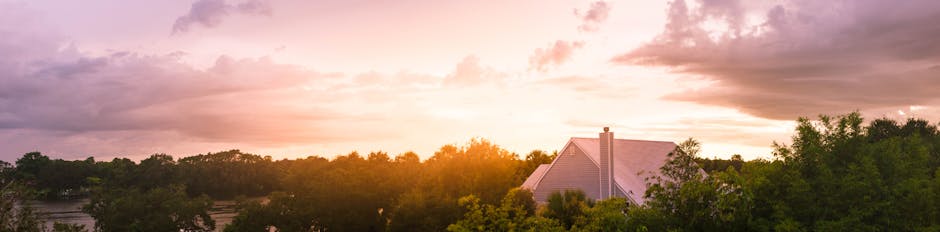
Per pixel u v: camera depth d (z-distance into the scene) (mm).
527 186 54750
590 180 47219
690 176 19641
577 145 47844
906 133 56406
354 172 56188
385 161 75750
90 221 93562
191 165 182500
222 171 182375
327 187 53031
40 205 143625
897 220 17844
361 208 53938
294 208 52312
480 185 51188
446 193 50688
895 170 18750
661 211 19312
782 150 19391
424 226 45312
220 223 82312
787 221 17484
